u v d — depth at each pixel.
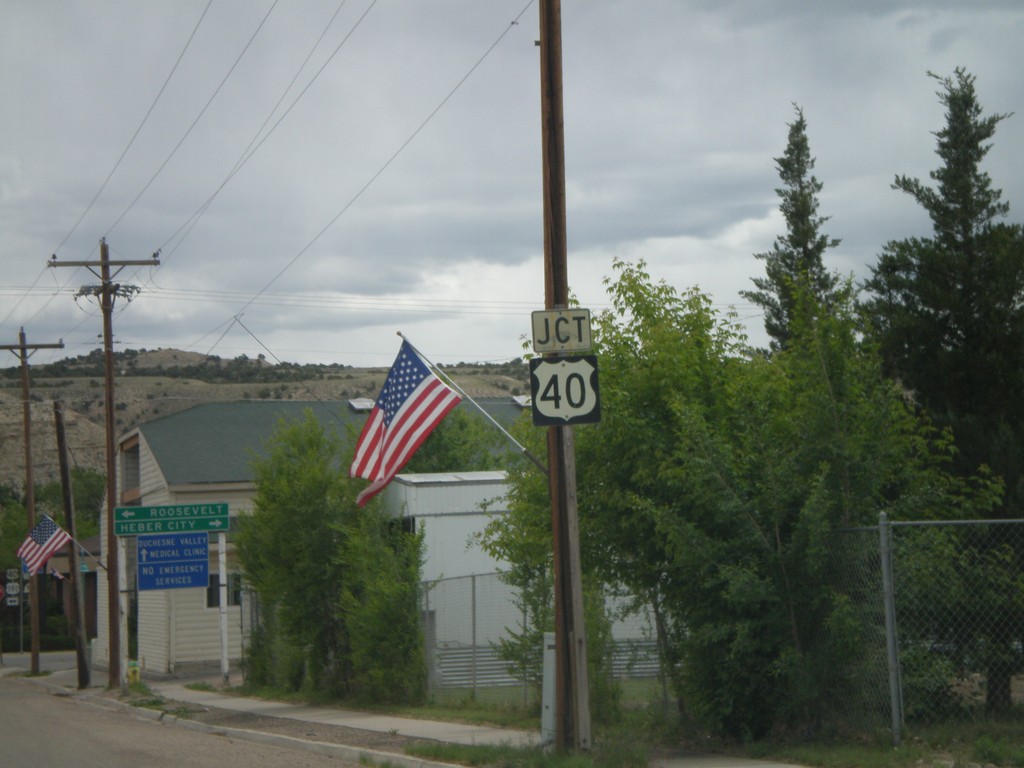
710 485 12.74
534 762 12.12
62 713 24.97
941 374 14.50
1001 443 13.70
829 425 12.96
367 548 22.48
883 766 10.63
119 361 143.38
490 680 22.70
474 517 25.47
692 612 13.34
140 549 28.50
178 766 14.29
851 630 11.79
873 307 15.19
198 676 36.56
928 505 13.22
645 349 14.71
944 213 14.84
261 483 25.70
